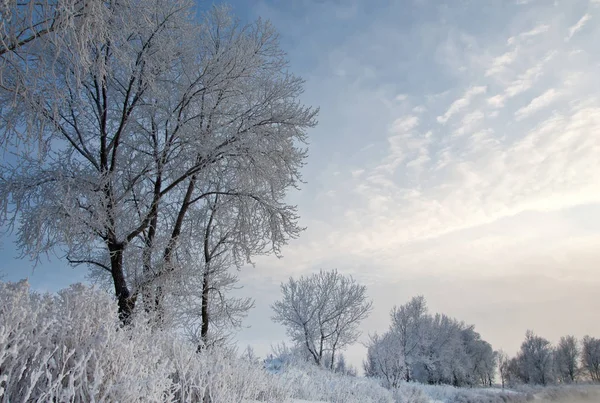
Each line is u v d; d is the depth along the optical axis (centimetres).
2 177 869
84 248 974
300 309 2297
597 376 5347
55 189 863
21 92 622
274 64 1178
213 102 1069
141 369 360
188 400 441
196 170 1065
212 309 1286
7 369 282
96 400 309
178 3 903
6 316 309
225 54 1016
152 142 1080
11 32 531
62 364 317
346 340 2253
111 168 952
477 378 5094
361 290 2330
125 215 1019
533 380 5262
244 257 1266
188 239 1184
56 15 539
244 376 624
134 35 883
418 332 3619
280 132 1070
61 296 391
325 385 1090
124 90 987
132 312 853
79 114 922
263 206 1133
